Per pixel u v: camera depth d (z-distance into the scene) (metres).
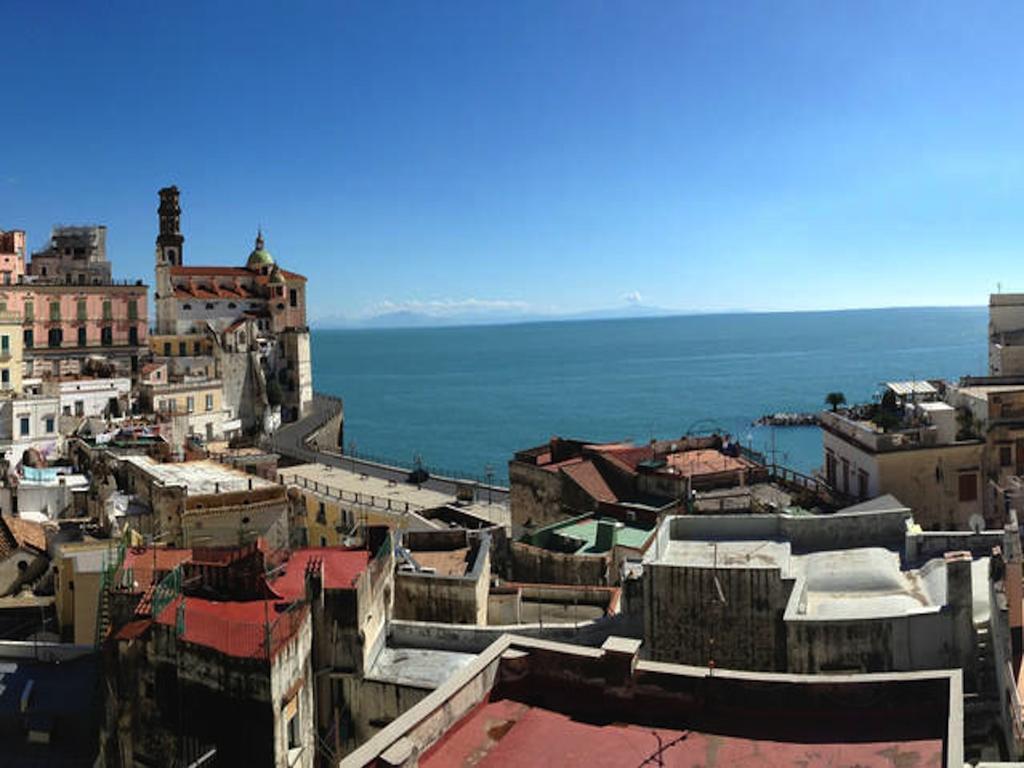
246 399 171.38
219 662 31.48
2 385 122.44
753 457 82.94
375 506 97.81
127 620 36.00
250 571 38.03
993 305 88.88
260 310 191.50
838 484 71.94
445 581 44.41
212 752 30.59
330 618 37.16
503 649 28.20
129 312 162.38
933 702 24.58
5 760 38.53
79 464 98.06
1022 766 21.05
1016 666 28.95
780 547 39.53
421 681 36.69
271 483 77.69
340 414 191.75
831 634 32.53
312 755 33.78
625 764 23.58
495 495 109.75
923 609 33.03
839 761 22.98
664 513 63.81
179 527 70.44
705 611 34.78
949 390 70.88
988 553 37.94
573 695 27.22
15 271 161.12
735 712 25.64
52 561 58.25
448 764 24.08
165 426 118.81
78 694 40.69
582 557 56.28
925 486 64.69
